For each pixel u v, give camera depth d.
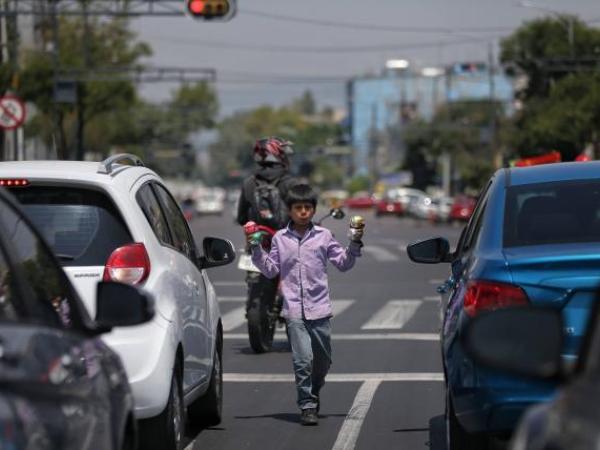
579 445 10.64
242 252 42.25
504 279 20.36
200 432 29.44
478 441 22.36
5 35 121.25
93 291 22.55
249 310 42.03
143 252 22.98
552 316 12.77
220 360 30.20
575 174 23.47
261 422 30.58
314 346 30.06
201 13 82.12
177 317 23.55
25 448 12.12
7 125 85.69
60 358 13.74
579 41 170.25
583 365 12.40
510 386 19.75
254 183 42.25
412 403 32.75
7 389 12.00
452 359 21.36
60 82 138.25
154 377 21.95
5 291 15.12
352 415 31.23
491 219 22.42
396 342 45.38
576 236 21.66
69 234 22.97
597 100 140.12
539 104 167.50
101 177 23.39
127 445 17.47
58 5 143.62
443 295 26.34
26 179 23.05
